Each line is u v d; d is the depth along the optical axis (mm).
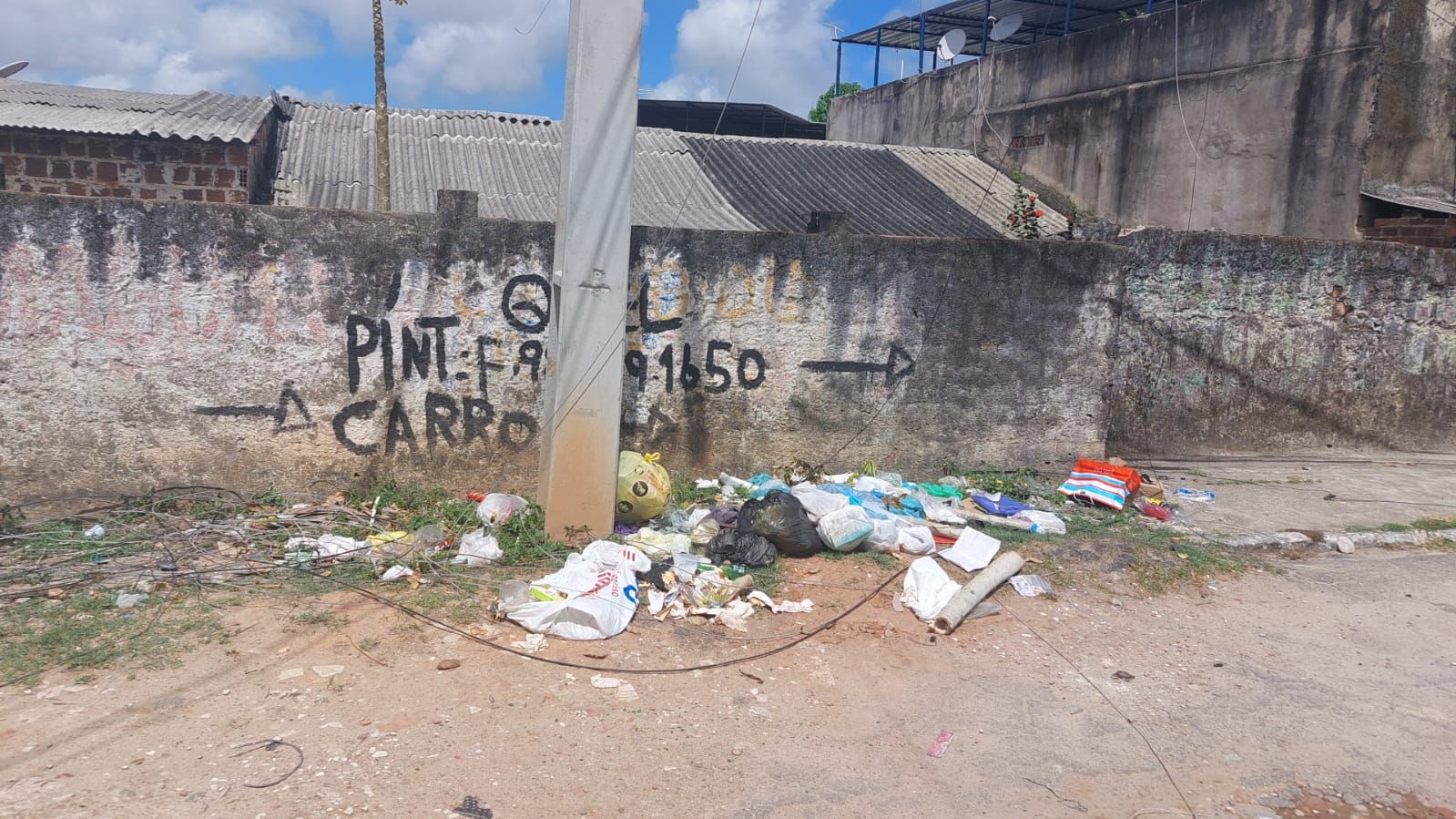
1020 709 4039
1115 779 3559
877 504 5930
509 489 6070
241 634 4086
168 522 5164
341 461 5727
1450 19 9547
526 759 3357
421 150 10469
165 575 4562
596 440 5305
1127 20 11977
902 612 4910
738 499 6121
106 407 5281
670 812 3137
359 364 5645
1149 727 3955
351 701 3641
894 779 3447
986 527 6031
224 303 5363
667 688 3959
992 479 6871
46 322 5121
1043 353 7125
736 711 3828
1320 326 8922
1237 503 7176
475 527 5426
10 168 7840
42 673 3682
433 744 3395
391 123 11062
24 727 3314
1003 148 13922
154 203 5164
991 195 11977
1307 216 10016
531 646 4184
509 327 5863
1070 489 6785
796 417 6637
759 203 10422
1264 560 6055
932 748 3676
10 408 5141
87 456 5301
